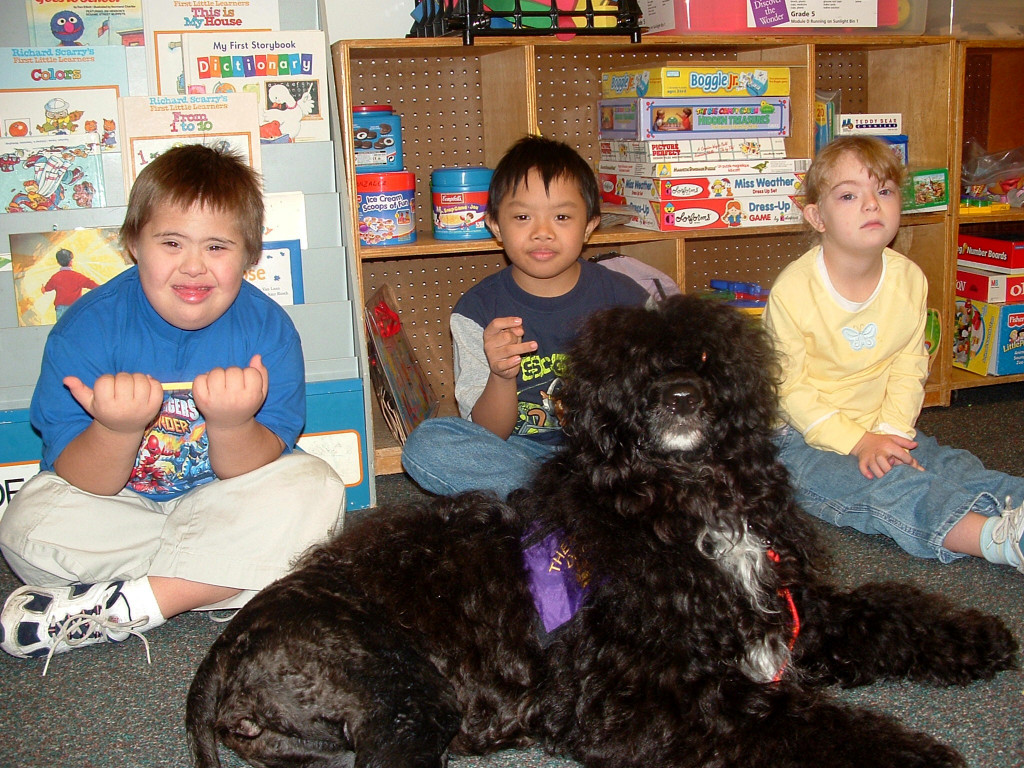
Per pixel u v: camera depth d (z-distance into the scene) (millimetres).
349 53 2455
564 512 1305
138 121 2180
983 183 3221
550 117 3061
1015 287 3047
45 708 1517
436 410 2926
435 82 2926
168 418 1804
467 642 1247
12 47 2266
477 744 1288
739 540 1282
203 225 1677
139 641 1739
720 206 2729
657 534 1253
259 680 1199
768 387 1330
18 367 2137
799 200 2791
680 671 1220
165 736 1427
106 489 1712
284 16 2428
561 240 2082
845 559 1954
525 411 2156
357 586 1261
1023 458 2482
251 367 1637
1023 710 1406
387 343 2627
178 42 2322
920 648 1483
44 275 2148
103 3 2371
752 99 2754
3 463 2131
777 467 1341
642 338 1266
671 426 1241
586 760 1253
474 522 1360
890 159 2021
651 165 2693
